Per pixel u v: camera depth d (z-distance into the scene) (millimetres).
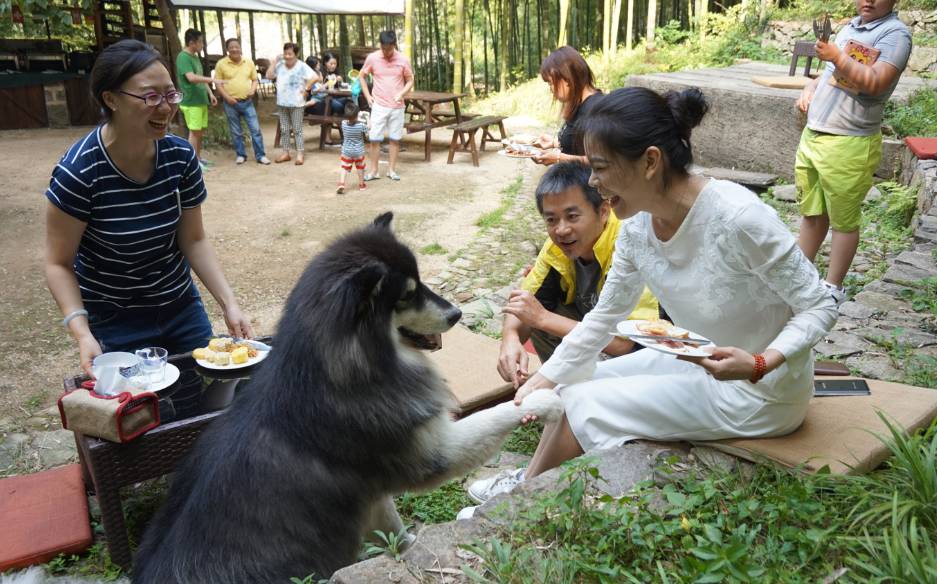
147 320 3582
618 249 2547
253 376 2643
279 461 2354
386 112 10086
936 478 2137
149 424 3014
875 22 4328
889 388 2900
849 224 4465
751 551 1998
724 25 14070
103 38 14133
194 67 10914
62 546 3219
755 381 2178
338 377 2365
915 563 1748
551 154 5105
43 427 4398
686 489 2312
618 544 2066
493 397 3844
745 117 8453
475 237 7727
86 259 3330
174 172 3295
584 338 2742
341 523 2449
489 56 20094
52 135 12984
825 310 2184
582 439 2699
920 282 4676
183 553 2283
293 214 8719
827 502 2182
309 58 14062
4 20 14500
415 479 2605
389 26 20969
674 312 2496
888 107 8203
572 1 16781
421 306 2609
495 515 2262
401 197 9430
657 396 2543
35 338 5555
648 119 2055
